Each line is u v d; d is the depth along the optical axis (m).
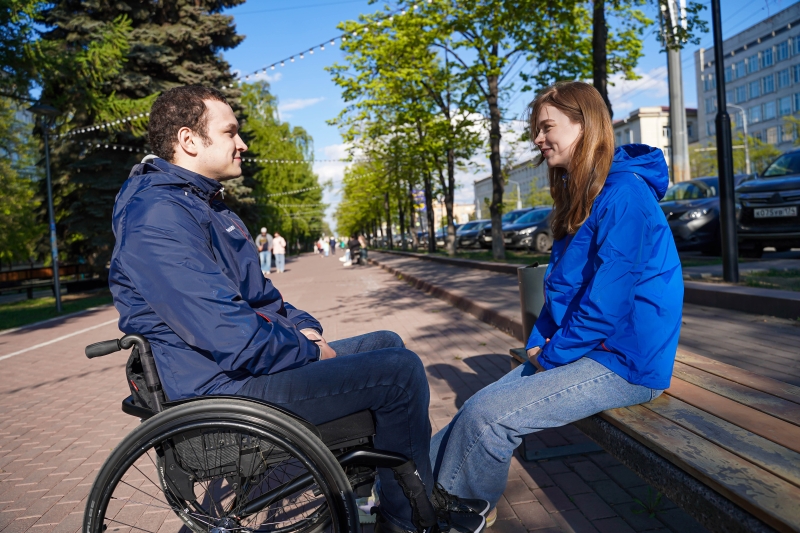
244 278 2.10
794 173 9.84
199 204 1.96
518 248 21.69
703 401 2.02
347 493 1.80
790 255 10.88
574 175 2.12
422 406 1.96
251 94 47.47
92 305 16.81
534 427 2.06
